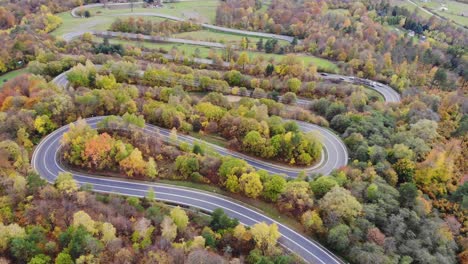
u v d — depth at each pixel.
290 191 156.75
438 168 175.25
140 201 161.88
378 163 176.88
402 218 145.25
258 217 158.88
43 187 148.62
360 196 156.75
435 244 141.50
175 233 135.50
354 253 135.12
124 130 194.62
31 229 126.88
